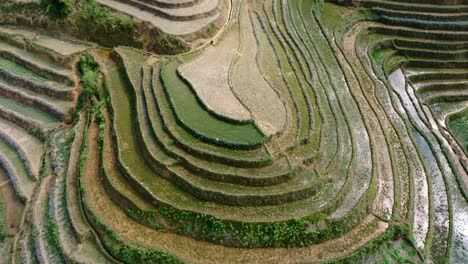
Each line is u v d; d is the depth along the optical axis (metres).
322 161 21.77
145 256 18.06
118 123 23.34
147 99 23.95
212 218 18.70
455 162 25.27
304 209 19.50
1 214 20.89
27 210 20.39
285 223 18.75
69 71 26.44
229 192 19.47
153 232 19.05
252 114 22.83
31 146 23.47
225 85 24.84
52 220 19.41
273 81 25.80
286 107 23.77
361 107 26.16
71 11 27.94
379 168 22.73
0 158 22.95
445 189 23.14
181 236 18.98
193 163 20.42
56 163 22.00
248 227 18.59
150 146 21.58
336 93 26.52
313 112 24.16
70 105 24.86
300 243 18.77
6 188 22.08
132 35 27.64
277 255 18.48
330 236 19.14
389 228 19.89
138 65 26.48
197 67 26.11
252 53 27.88
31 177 21.92
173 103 23.33
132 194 20.06
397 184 22.02
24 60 27.17
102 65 26.77
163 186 20.23
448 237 20.70
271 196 19.38
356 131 24.48
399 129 25.72
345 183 20.92
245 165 20.52
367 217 20.44
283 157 21.22
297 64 27.89
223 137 21.47
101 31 27.88
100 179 20.97
